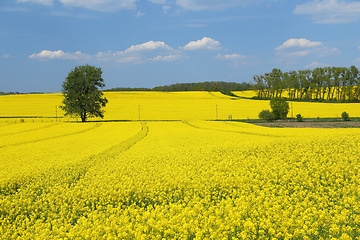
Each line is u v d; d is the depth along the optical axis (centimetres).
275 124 5703
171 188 1486
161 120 7125
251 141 2856
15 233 1047
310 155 1973
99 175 1753
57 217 1255
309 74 11425
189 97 11950
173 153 2423
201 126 5003
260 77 12650
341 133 3042
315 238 927
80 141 3347
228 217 1009
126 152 2545
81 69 7556
